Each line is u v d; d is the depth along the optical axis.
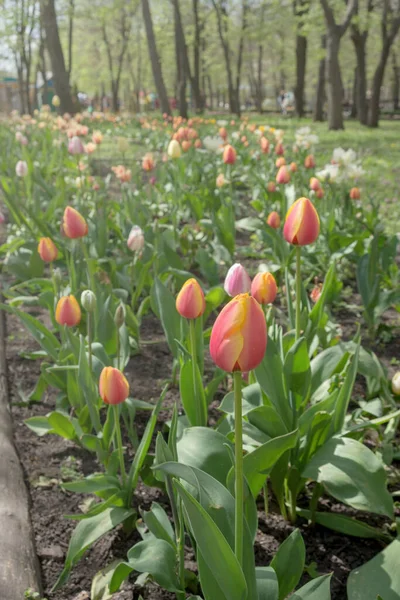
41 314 5.28
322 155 12.75
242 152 11.27
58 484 3.04
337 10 23.28
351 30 26.62
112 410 2.87
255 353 1.38
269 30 32.16
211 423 3.47
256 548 2.55
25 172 6.53
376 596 1.84
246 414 2.44
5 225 7.72
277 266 5.47
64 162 9.80
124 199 6.60
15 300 4.59
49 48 22.25
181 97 26.02
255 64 65.12
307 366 2.57
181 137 9.16
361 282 4.68
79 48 52.03
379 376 3.30
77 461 3.24
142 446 2.49
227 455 2.18
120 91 73.62
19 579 2.34
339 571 2.44
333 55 22.23
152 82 54.88
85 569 2.52
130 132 19.75
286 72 55.47
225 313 1.37
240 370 1.41
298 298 2.63
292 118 33.38
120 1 29.69
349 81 60.44
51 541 2.67
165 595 2.35
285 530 2.66
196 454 2.17
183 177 8.33
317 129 23.47
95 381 3.12
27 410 3.76
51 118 15.80
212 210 6.84
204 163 10.16
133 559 2.08
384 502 2.20
